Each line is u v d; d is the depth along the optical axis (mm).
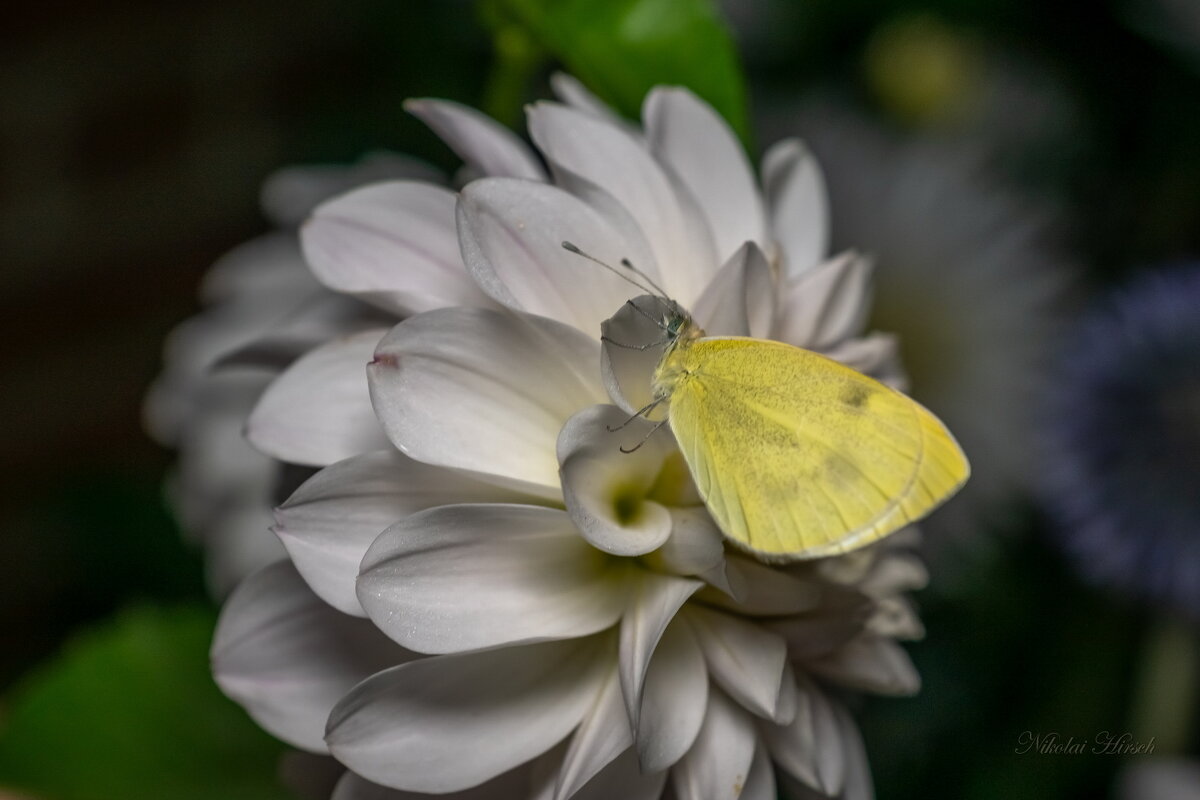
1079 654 310
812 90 342
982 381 329
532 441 237
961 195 334
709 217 251
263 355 252
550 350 236
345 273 242
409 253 244
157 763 270
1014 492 323
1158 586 298
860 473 243
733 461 248
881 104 346
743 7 334
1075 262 333
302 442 238
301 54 539
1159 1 312
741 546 237
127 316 537
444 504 237
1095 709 306
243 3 521
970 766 307
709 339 239
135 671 272
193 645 273
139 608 275
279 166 448
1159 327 307
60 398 523
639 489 241
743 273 236
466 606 232
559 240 238
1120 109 329
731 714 238
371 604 228
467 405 235
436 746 233
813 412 248
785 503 244
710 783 235
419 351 233
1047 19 330
